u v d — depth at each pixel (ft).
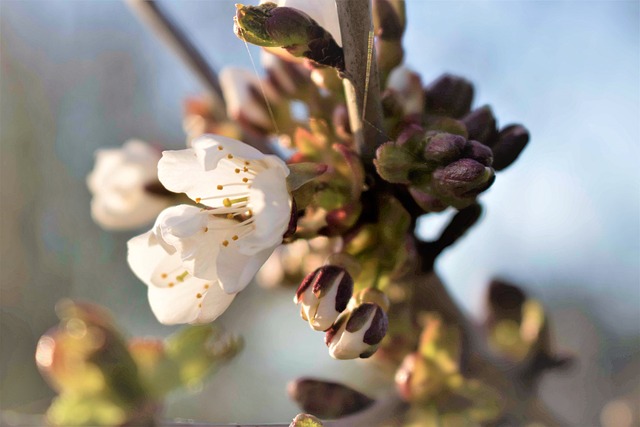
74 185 2.15
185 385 0.86
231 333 0.88
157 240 0.68
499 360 0.88
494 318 0.93
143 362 0.86
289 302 2.03
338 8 0.68
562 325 1.85
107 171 0.96
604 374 1.74
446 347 0.80
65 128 2.19
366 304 0.69
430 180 0.69
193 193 0.71
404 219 0.71
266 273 0.88
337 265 0.70
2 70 2.15
